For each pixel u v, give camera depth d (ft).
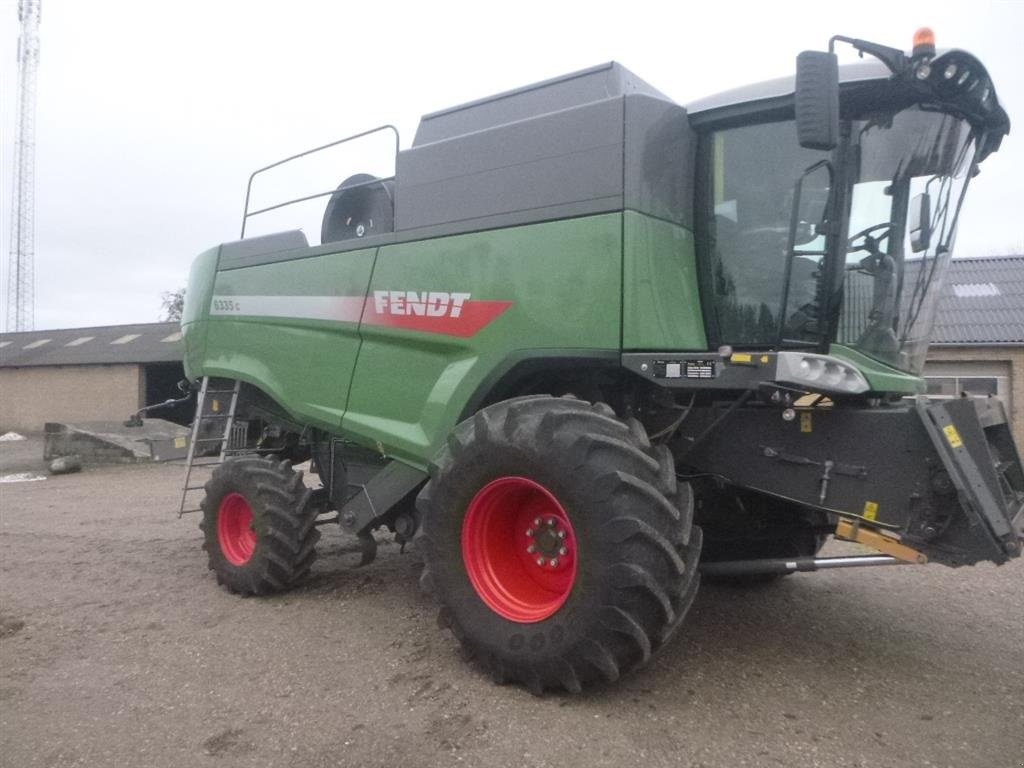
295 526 18.31
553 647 12.00
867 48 12.01
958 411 11.98
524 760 10.60
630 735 11.21
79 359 90.79
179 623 16.76
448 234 15.66
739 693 12.63
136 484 43.86
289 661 14.34
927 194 13.70
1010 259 60.75
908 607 17.38
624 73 14.99
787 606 17.33
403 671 13.69
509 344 14.52
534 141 14.42
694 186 14.16
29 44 119.96
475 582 13.15
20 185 122.11
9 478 48.34
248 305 20.58
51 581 20.49
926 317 14.78
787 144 13.33
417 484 16.48
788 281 13.10
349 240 17.79
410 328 16.28
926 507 11.72
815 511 15.39
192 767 10.65
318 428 18.99
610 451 11.76
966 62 12.18
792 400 12.16
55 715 12.28
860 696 12.57
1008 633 15.67
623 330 13.06
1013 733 11.34
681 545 11.57
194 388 23.99
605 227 13.34
